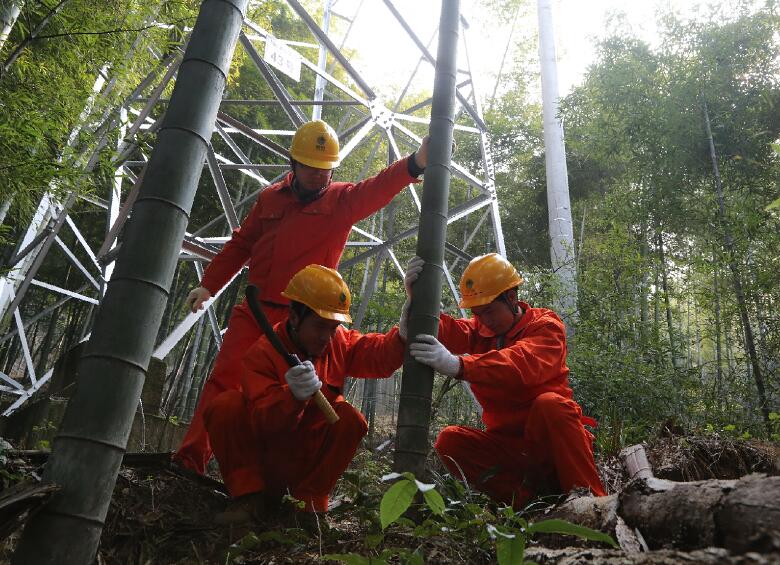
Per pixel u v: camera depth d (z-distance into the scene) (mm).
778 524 1604
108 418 2164
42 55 6023
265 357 3225
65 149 5945
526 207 14211
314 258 4270
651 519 2031
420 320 3182
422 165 4164
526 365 3574
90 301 8797
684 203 8562
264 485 3186
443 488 3289
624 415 6875
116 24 6043
